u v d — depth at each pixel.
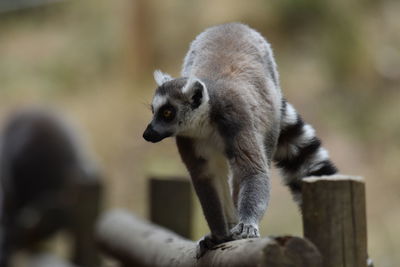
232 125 6.31
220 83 6.52
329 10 21.75
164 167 18.59
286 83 20.36
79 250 12.01
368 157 17.55
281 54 21.55
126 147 21.19
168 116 6.46
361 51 20.58
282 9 22.27
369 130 18.30
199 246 5.53
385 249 14.46
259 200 6.06
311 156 7.27
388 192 16.34
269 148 6.78
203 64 6.95
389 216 15.59
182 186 8.75
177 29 24.31
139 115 22.27
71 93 24.75
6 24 30.52
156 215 8.75
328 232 4.57
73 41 27.47
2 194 15.50
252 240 4.66
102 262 12.29
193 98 6.38
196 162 6.47
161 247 6.94
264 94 6.78
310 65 20.97
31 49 28.12
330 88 20.02
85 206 12.04
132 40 24.17
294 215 15.75
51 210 14.63
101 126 22.19
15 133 15.80
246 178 6.20
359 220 4.60
